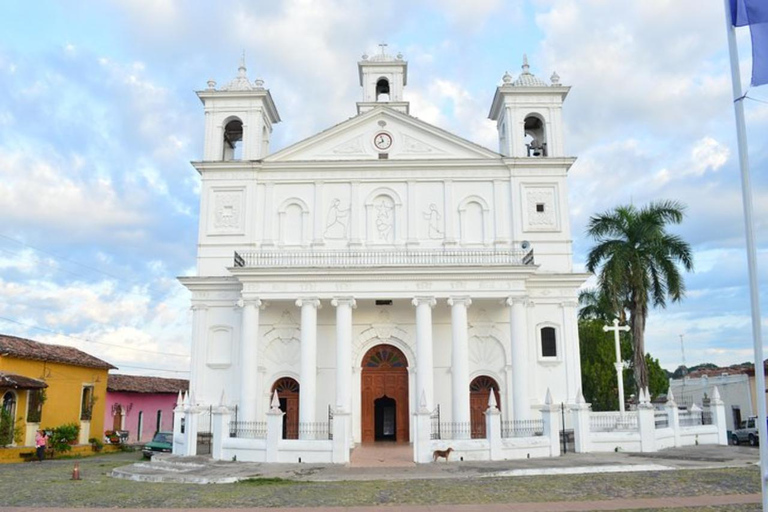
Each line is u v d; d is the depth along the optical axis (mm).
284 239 36219
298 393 34469
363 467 24203
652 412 28031
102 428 45219
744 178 12289
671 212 36094
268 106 39406
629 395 57250
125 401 51375
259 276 32469
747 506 15547
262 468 24094
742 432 37969
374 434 34156
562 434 30406
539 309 35094
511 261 34312
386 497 17547
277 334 34875
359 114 39000
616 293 34562
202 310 35031
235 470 23609
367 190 36562
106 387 46438
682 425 31250
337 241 36062
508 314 34906
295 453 25750
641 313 34781
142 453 38406
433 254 34000
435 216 36281
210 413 32344
